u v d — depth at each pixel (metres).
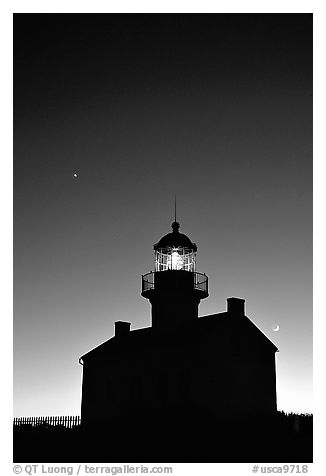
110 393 38.78
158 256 38.31
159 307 37.31
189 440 28.02
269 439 26.31
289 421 30.19
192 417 32.81
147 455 25.23
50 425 38.22
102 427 35.50
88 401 40.09
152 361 36.50
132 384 37.47
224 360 34.44
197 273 37.69
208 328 34.44
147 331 38.81
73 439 30.62
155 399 35.75
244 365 35.09
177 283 36.59
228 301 35.81
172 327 36.38
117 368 38.69
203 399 33.19
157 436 30.09
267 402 35.50
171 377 35.09
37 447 28.30
